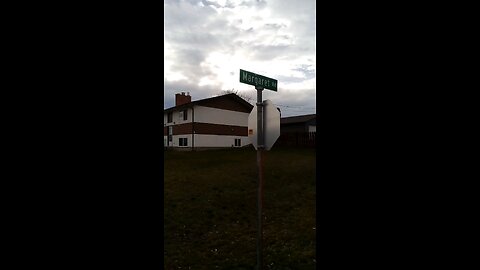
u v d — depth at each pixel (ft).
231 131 107.86
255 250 16.02
